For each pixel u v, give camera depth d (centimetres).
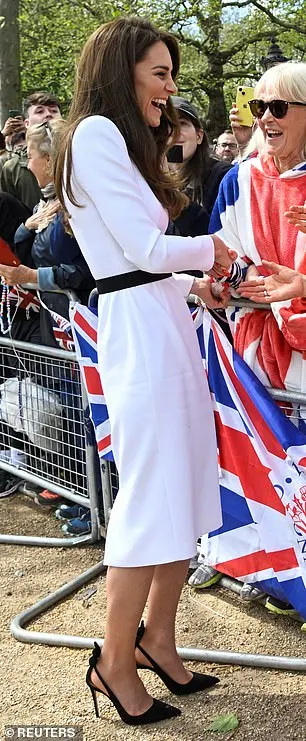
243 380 287
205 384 248
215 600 327
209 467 250
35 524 407
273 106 256
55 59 1650
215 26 1536
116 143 223
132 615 241
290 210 243
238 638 299
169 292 239
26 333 422
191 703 260
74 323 317
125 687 248
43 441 409
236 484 303
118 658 246
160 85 230
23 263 397
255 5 1545
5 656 294
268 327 285
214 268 247
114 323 235
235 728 246
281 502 285
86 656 291
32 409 409
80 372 360
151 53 226
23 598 335
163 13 1391
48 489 411
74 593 337
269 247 272
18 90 1074
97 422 323
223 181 287
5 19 1045
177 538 233
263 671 277
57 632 308
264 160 278
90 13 1505
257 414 285
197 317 300
